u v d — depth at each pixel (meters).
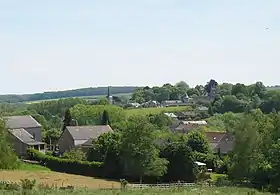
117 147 64.88
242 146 61.81
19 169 62.41
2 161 54.25
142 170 62.06
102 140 72.75
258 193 41.78
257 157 60.59
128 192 36.97
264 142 61.22
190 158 62.78
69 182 54.03
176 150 63.09
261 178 56.44
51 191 33.75
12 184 37.62
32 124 112.88
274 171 53.84
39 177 56.19
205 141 84.75
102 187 48.53
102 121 133.25
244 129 62.66
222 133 109.69
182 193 37.06
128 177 63.75
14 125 109.06
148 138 62.47
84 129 103.25
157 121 136.38
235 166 62.50
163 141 81.31
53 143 116.56
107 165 65.50
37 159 81.06
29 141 101.31
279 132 61.06
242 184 53.47
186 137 85.62
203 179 63.78
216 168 75.44
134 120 64.00
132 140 62.53
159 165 61.72
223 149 97.69
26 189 33.94
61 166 72.44
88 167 67.88
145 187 46.78
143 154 62.00
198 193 37.44
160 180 63.12
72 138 99.69
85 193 34.38
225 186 49.66
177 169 62.88
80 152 77.44
